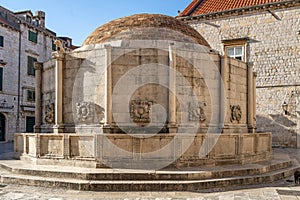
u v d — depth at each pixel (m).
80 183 11.04
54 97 15.82
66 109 15.18
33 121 39.50
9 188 11.38
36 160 13.79
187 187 11.07
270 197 10.27
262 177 12.44
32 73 39.22
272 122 27.66
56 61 15.09
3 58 34.56
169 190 11.02
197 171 11.98
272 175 12.81
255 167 13.17
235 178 11.88
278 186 11.88
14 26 37.28
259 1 29.64
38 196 10.35
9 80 35.38
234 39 29.44
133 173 11.58
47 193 10.70
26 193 10.72
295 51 27.00
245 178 12.02
